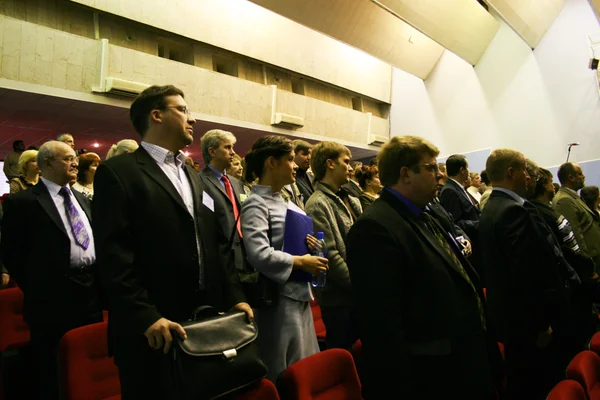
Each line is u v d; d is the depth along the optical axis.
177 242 1.35
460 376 1.32
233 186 2.76
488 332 1.54
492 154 2.19
